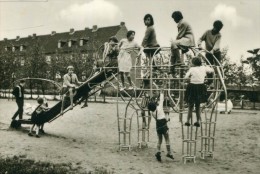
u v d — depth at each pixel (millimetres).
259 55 44625
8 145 12695
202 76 10867
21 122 15922
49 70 54688
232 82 47344
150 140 15391
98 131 17344
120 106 31438
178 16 11977
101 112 25547
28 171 9070
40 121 15172
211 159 11945
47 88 56844
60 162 10766
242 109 35125
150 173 9992
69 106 15406
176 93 13609
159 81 14000
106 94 56938
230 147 13969
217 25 12172
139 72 13352
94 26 86438
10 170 9094
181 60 12148
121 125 19641
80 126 18812
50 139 14391
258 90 49250
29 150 12117
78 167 10203
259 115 25266
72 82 15312
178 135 16547
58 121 20500
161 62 13000
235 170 10578
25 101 36906
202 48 11766
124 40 13117
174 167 10758
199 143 14789
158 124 11547
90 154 12055
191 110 11023
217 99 11258
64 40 90438
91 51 56562
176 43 11695
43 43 93938
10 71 50062
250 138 15812
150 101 11961
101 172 9602
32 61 53625
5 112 24750
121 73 13180
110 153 12367
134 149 13258
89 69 52812
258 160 11906
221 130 17953
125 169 10336
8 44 100312
